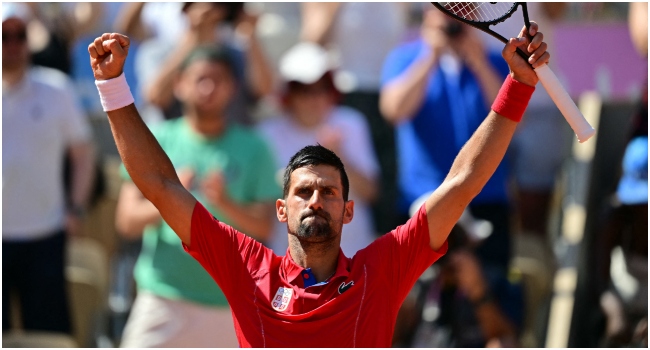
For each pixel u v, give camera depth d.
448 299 23.64
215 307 24.11
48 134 26.64
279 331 14.87
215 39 28.84
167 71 28.88
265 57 30.31
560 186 32.22
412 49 28.06
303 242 15.19
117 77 15.50
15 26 26.28
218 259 15.58
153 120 29.36
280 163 26.75
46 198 26.39
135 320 24.38
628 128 28.91
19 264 25.98
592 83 30.25
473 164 15.29
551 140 31.11
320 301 14.97
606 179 28.72
